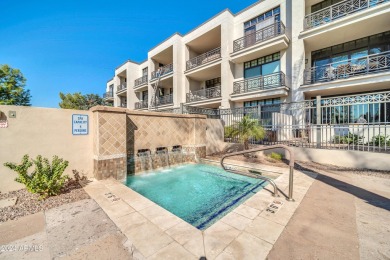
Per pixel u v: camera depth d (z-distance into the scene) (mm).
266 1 11758
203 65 14320
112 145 4883
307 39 10086
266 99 12016
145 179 5789
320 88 9484
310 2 10531
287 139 8320
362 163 5586
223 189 5020
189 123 7660
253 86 12508
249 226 2459
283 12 11109
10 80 13875
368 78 8094
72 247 2049
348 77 8664
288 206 3074
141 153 6035
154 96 19578
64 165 3730
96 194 3648
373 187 3988
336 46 10516
